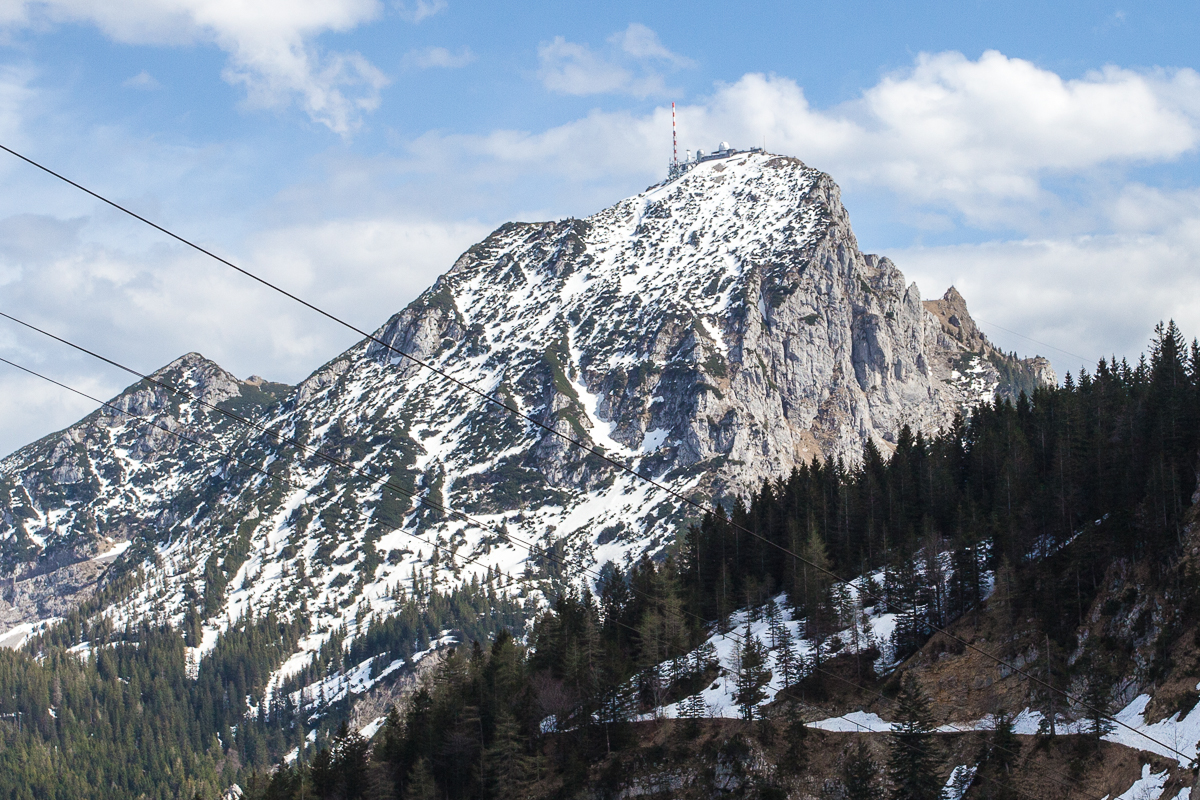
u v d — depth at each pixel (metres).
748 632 176.12
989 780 131.75
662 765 157.62
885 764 141.38
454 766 173.50
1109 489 168.12
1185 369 193.12
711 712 164.88
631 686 172.75
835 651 172.25
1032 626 154.88
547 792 160.75
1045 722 136.38
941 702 151.50
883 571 194.25
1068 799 125.81
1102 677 139.38
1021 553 172.25
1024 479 194.50
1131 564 151.50
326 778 187.50
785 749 152.12
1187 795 113.19
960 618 166.88
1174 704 128.38
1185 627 136.25
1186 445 165.12
